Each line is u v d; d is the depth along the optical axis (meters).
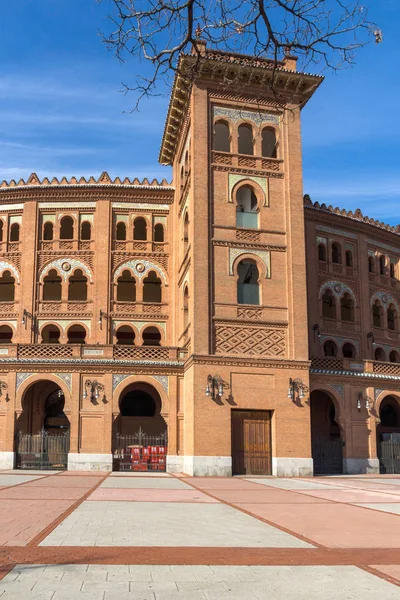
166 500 16.22
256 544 9.25
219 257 30.77
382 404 40.19
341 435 32.97
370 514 13.59
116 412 31.05
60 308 37.47
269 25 7.67
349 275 41.81
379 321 43.72
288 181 32.66
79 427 30.75
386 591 6.43
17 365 31.34
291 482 24.72
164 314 37.97
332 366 33.91
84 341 39.25
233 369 29.30
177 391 31.70
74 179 39.28
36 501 15.20
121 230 39.34
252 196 33.41
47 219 38.97
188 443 29.41
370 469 32.88
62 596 6.04
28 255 37.97
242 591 6.36
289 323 30.83
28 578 6.76
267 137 34.78
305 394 29.98
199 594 6.21
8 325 37.41
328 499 17.20
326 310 42.25
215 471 28.00
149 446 31.34
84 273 37.97
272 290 31.11
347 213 42.47
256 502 16.05
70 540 9.28
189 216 32.41
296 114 33.34
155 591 6.29
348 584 6.73
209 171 31.64
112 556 8.04
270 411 29.73
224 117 32.53
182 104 34.97
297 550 8.78
